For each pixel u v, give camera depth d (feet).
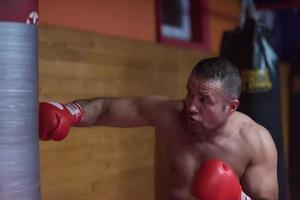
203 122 5.33
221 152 5.61
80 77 8.71
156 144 6.08
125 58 9.95
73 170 8.58
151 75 10.80
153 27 11.41
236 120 5.73
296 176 17.15
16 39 4.35
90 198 8.98
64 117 5.19
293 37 18.20
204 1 13.46
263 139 5.63
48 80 7.98
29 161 4.48
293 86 17.61
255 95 9.12
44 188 7.94
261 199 5.47
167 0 12.67
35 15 4.52
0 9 4.28
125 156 9.95
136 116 6.01
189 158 5.71
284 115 17.21
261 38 9.32
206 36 13.56
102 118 6.07
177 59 11.81
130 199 10.13
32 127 4.52
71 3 8.84
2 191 4.31
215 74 5.17
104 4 9.72
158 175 6.03
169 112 5.84
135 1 10.72
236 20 15.33
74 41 8.57
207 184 4.83
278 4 12.71
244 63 9.20
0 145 4.31
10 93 4.33
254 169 5.56
